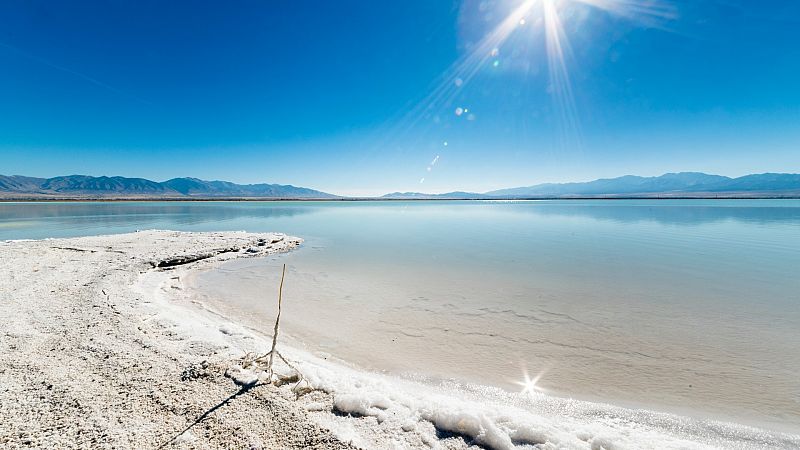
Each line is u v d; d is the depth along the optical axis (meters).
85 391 4.88
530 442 4.35
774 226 32.62
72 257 15.09
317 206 89.31
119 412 4.46
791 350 7.67
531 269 15.34
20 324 7.29
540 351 7.71
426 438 4.32
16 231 28.64
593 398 6.00
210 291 12.10
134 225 35.00
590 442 4.40
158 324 7.56
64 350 6.11
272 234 26.20
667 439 4.63
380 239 25.28
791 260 17.08
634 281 13.31
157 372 5.46
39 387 4.93
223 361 5.89
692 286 12.63
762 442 4.91
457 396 5.97
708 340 8.22
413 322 9.30
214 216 49.44
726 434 5.07
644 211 58.56
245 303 10.81
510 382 6.49
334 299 11.21
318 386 5.32
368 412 4.75
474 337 8.40
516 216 49.62
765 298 11.20
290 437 4.17
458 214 55.47
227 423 4.35
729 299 11.14
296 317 9.60
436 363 7.16
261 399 4.88
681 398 5.99
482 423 4.50
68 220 40.56
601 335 8.52
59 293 9.66
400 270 15.22
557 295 11.62
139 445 3.92
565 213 55.38
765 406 5.75
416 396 5.56
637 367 7.02
